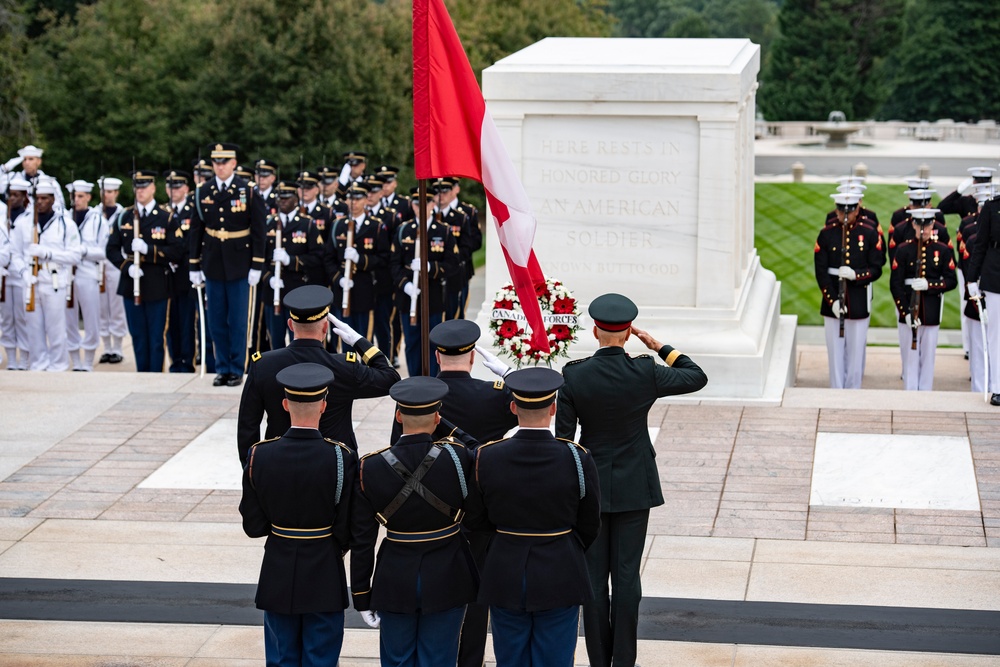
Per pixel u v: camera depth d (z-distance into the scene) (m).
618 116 15.14
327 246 17.64
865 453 13.12
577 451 7.80
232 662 9.14
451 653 8.05
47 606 10.02
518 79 15.14
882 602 9.88
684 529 11.38
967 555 10.70
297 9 42.06
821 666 8.90
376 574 7.94
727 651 9.16
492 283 16.03
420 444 7.86
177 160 44.28
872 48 78.25
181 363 18.55
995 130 62.44
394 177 17.81
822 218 35.75
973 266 14.86
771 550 10.91
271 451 8.02
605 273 15.51
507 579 7.75
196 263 16.41
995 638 9.23
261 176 18.11
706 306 15.27
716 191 15.06
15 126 38.81
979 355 17.80
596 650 8.84
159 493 12.47
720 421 14.22
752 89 18.11
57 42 46.72
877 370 20.23
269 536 8.19
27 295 18.77
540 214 15.50
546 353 12.12
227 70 41.66
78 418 14.78
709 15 124.81
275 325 17.52
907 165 51.47
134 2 48.38
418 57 9.90
